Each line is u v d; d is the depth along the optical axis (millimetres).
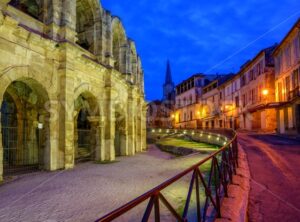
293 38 26281
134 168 13086
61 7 12742
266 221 5398
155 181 9719
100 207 6527
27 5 14977
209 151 18812
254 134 28172
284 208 6066
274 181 8352
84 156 18062
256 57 35344
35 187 8609
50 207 6508
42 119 12266
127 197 7457
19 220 5637
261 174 9344
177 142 29922
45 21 12375
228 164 7832
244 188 7418
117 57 21625
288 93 27328
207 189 4543
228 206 5676
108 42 17375
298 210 5930
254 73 36781
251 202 6492
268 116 32406
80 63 13961
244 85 40250
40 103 12141
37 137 15469
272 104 29297
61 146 12258
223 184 6430
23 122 15102
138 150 24922
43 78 11508
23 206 6586
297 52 25375
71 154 12688
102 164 14766
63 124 12258
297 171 9680
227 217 5031
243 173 9203
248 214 5754
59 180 9773
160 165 14219
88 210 6289
